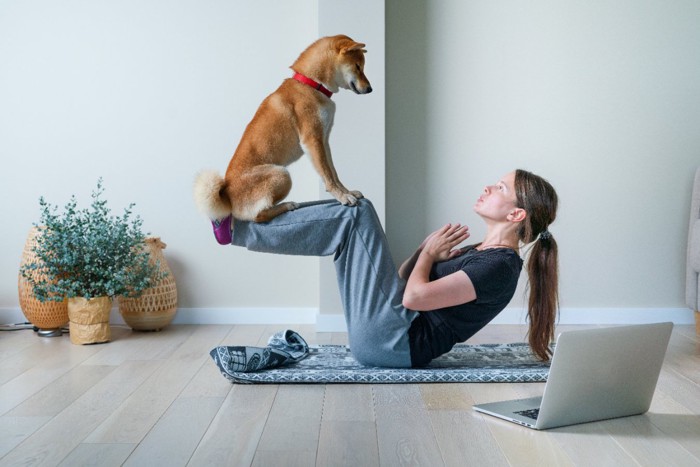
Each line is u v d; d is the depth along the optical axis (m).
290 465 1.76
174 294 3.61
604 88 3.69
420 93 3.68
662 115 3.69
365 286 2.47
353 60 2.41
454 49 3.67
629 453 1.85
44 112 3.70
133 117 3.70
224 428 2.03
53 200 3.73
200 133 3.71
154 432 2.00
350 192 2.46
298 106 2.40
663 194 3.72
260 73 3.69
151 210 3.73
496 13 3.67
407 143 3.69
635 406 2.15
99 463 1.78
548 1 3.66
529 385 2.46
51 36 3.68
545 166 3.71
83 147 3.71
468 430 2.01
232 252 3.75
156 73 3.69
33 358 2.95
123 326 3.70
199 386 2.48
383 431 2.01
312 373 2.48
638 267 3.74
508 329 3.60
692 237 3.44
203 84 3.69
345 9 3.51
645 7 3.67
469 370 2.52
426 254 2.52
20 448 1.89
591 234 3.73
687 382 2.54
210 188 2.33
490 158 3.70
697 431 2.02
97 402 2.30
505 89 3.68
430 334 2.50
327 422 2.08
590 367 2.01
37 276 3.40
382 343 2.51
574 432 2.00
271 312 3.76
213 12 3.67
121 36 3.68
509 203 2.50
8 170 3.72
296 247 2.46
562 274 3.74
